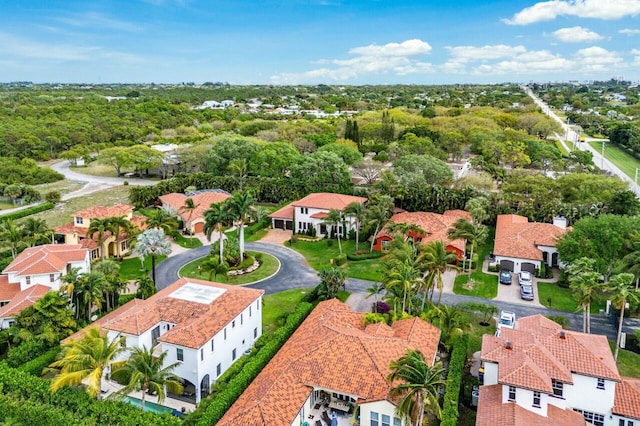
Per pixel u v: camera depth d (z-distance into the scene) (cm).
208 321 4762
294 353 4556
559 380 3738
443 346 5206
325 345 4491
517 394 3709
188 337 4466
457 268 7156
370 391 3988
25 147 16875
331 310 5384
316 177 11538
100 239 7581
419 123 18675
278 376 4150
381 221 8306
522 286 6681
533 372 3722
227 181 12112
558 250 7156
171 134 19438
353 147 14762
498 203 9819
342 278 6450
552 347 4122
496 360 3997
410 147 13925
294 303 6494
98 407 3916
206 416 3881
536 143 14825
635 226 6769
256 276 7481
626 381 4041
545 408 3666
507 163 13825
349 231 9194
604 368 3828
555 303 6450
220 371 4819
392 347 4444
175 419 3788
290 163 12850
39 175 14300
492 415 3672
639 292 5059
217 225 7881
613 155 16800
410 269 5412
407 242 6781
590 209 8819
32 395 4181
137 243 6600
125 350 4147
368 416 3938
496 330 5519
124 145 17950
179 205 10088
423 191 10088
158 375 3850
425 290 6328
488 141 14712
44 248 6831
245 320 5275
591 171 12738
